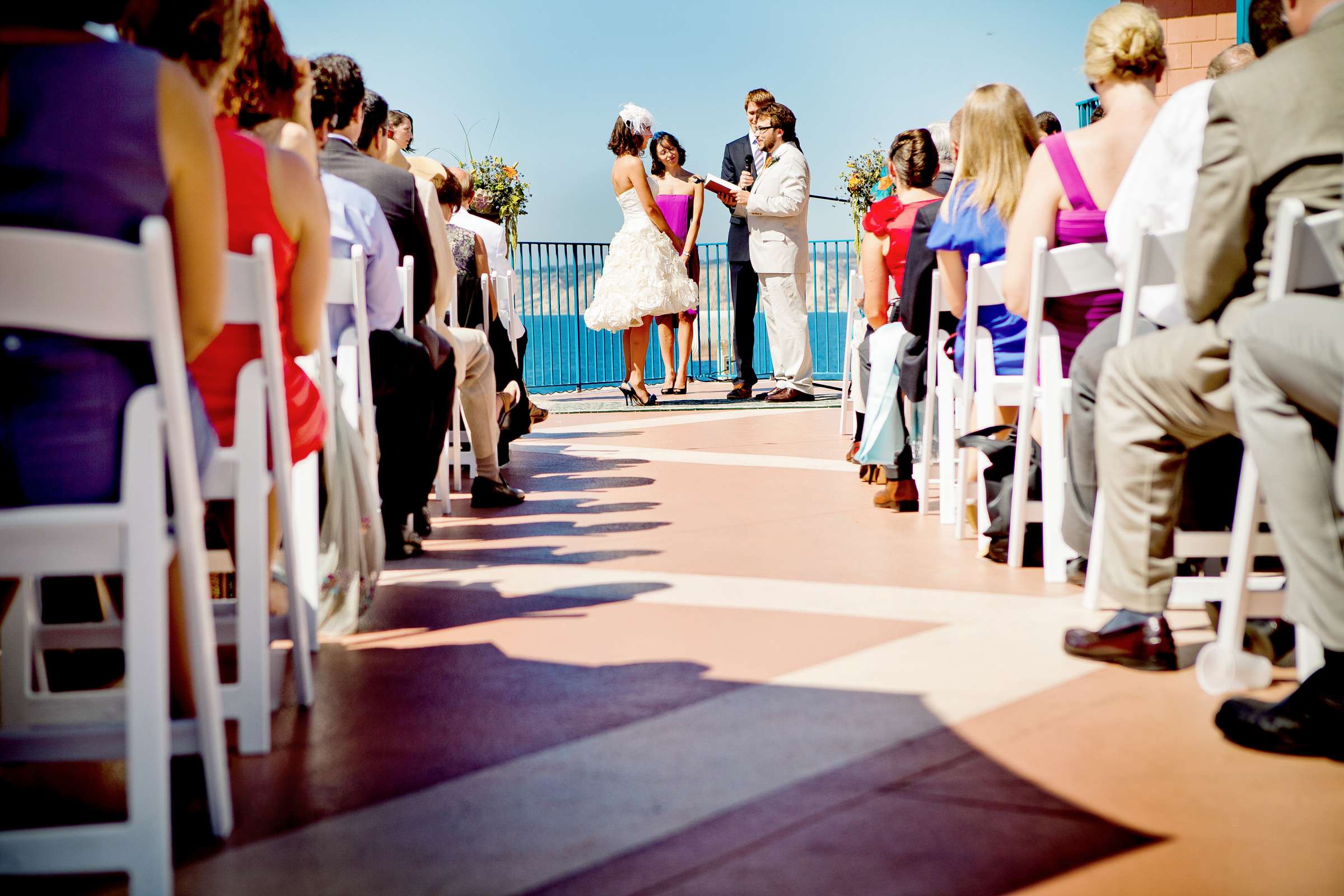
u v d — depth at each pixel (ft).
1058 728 7.36
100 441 5.67
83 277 5.23
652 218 31.68
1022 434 11.80
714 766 6.85
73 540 5.31
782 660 8.97
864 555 13.01
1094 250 11.05
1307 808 6.12
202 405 6.64
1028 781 6.52
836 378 41.83
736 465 20.68
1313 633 6.93
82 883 5.66
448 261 14.99
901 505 15.96
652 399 32.96
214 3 7.68
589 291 39.11
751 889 5.33
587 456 22.38
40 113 5.71
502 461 19.70
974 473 13.89
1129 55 11.43
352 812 6.34
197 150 5.99
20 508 5.51
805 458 21.42
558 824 6.11
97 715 7.66
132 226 5.83
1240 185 7.27
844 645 9.35
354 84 13.20
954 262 13.96
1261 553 9.22
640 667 8.88
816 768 6.77
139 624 5.30
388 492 12.67
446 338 15.21
